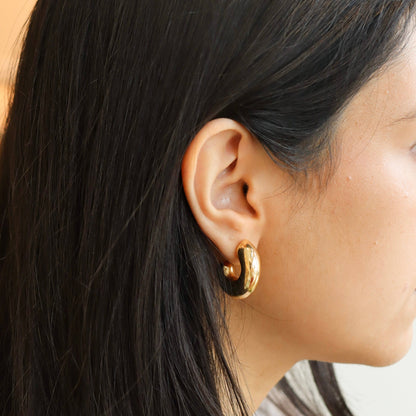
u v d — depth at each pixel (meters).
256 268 0.60
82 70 0.61
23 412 0.65
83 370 0.62
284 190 0.61
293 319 0.67
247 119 0.58
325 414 1.15
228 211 0.61
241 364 0.70
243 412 0.67
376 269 0.63
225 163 0.60
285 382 1.14
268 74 0.57
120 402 0.62
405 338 0.70
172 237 0.61
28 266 0.65
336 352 0.70
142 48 0.58
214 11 0.57
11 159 0.69
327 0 0.57
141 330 0.60
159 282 0.60
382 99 0.59
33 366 0.65
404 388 1.34
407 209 0.62
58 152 0.63
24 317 0.65
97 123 0.60
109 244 0.60
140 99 0.59
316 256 0.63
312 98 0.58
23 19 1.14
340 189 0.61
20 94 0.68
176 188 0.60
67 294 0.63
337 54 0.57
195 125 0.58
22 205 0.66
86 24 0.61
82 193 0.62
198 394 0.63
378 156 0.61
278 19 0.56
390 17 0.58
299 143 0.59
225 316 0.65
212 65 0.57
